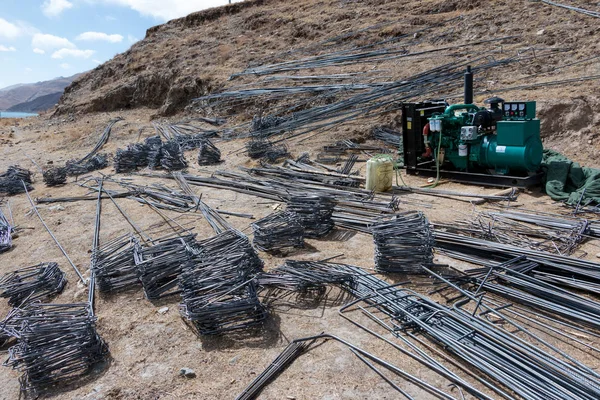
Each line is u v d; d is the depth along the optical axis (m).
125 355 4.75
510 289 5.16
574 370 3.79
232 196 10.11
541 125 10.52
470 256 6.12
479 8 17.53
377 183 9.23
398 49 17.05
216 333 4.95
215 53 24.19
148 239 7.91
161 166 13.97
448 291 5.35
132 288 6.24
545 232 6.62
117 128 21.20
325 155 12.78
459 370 4.06
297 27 22.83
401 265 5.79
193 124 19.28
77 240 8.30
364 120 13.98
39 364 4.48
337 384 4.00
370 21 20.61
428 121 9.78
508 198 8.09
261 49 22.81
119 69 29.11
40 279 6.39
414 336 4.54
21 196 12.23
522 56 13.38
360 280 5.63
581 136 9.95
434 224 7.07
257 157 13.62
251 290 5.12
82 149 19.06
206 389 4.13
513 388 3.66
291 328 4.93
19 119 30.94
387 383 3.96
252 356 4.53
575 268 5.31
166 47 28.16
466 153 9.01
